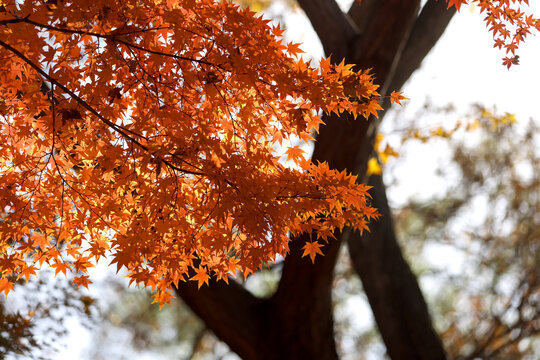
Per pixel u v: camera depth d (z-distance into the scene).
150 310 13.34
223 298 5.64
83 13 2.56
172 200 2.80
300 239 5.45
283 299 5.74
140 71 2.73
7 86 2.78
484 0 3.08
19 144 3.00
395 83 7.08
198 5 2.56
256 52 2.56
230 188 2.68
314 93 2.58
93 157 2.85
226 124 2.84
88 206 2.97
